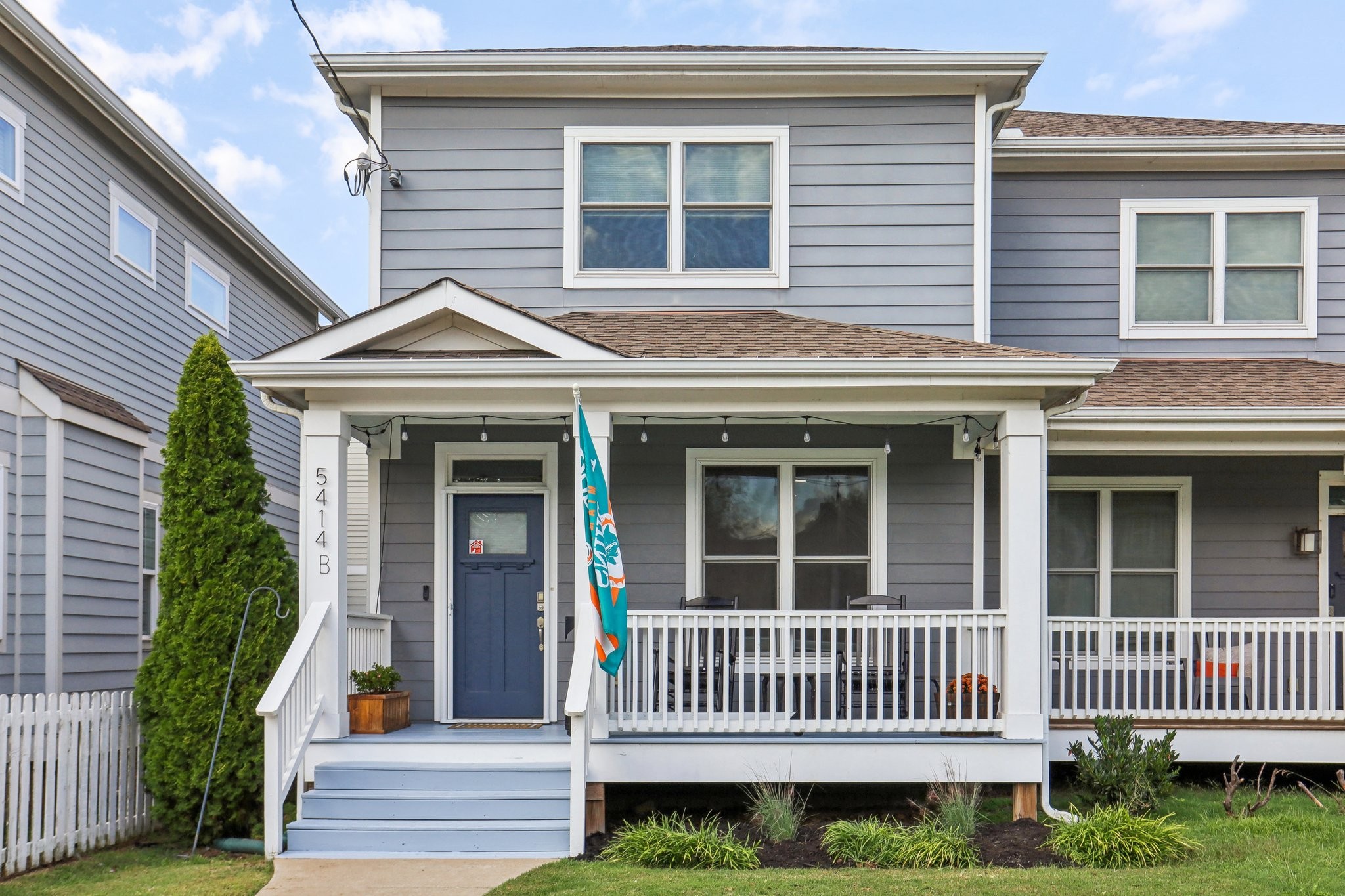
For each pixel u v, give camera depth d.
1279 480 10.74
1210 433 9.65
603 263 10.36
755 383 8.03
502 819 7.64
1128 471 10.72
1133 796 8.02
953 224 10.28
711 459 10.01
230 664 7.91
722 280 10.28
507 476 10.05
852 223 10.31
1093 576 10.73
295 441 17.47
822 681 9.88
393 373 7.97
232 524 8.05
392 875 6.72
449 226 10.33
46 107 10.69
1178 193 11.50
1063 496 10.82
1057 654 10.55
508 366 7.92
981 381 7.98
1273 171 11.51
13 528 10.05
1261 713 9.10
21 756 6.97
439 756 8.12
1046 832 7.56
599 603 7.43
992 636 8.12
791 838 7.42
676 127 10.39
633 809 9.02
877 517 9.92
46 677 10.05
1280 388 10.05
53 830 7.21
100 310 11.72
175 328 13.62
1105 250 11.48
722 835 7.46
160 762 7.76
